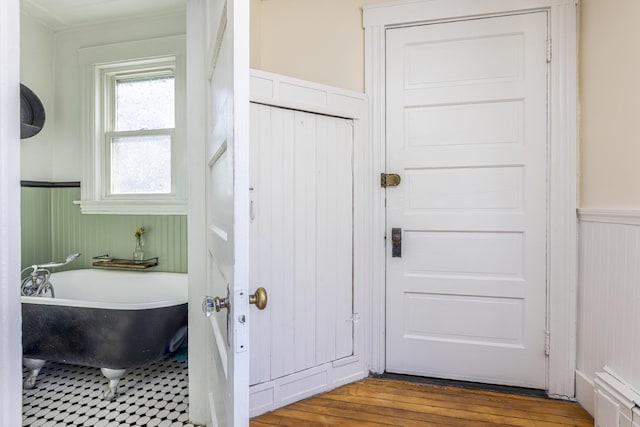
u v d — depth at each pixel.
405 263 2.24
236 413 0.82
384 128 2.26
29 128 2.85
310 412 1.89
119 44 2.96
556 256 2.01
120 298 2.88
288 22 2.43
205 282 1.74
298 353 2.02
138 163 3.04
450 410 1.89
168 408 2.01
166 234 2.92
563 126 1.99
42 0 2.71
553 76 2.01
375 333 2.27
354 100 2.21
